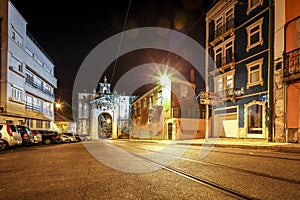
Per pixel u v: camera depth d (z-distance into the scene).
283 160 7.80
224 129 23.27
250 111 19.98
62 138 28.86
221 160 8.18
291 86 15.45
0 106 23.72
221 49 24.45
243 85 20.97
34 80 34.12
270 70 17.03
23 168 7.45
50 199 4.08
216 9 25.36
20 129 19.45
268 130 16.94
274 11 17.09
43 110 37.47
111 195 4.23
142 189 4.58
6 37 24.34
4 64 24.12
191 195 4.09
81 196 4.21
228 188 4.44
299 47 15.05
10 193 4.50
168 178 5.51
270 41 17.14
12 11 25.72
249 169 6.27
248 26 20.52
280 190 4.22
